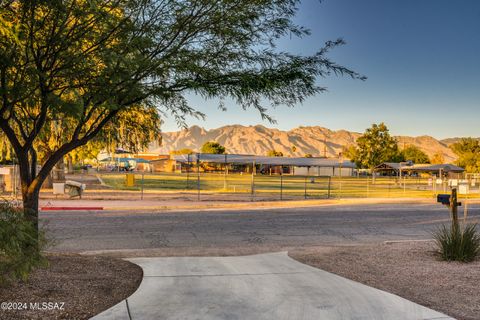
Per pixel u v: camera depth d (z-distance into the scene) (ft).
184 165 352.69
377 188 156.35
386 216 64.23
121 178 171.12
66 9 21.83
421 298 21.25
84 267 24.43
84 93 24.41
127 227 47.88
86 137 26.08
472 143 250.57
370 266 28.14
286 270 26.02
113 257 29.04
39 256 19.97
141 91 24.35
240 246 38.40
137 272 24.68
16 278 19.65
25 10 20.95
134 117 30.45
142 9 24.06
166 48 24.47
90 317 17.20
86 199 78.18
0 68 21.74
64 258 26.45
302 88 25.07
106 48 22.79
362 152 214.90
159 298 19.80
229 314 18.04
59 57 22.79
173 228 48.01
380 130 213.05
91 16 23.22
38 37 23.11
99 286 21.01
